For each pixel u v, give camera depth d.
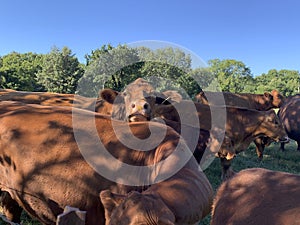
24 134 1.42
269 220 0.69
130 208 0.68
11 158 1.43
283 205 0.71
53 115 1.47
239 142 3.46
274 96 5.46
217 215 0.81
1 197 1.73
